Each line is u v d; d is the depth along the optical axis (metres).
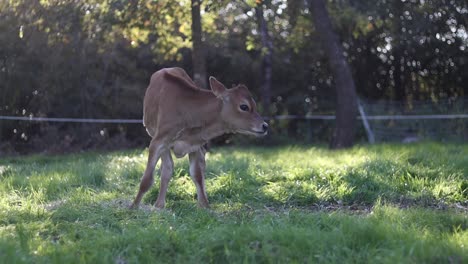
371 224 5.59
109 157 13.50
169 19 13.38
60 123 18.97
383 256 4.91
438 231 5.85
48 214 6.66
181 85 7.46
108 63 18.64
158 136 7.33
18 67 17.58
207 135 7.43
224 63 21.09
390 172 9.17
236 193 8.21
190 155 7.61
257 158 12.47
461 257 4.79
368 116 20.27
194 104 7.37
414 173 9.12
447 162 10.09
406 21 20.86
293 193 7.95
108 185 9.02
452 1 21.14
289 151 15.20
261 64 21.62
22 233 5.58
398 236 5.38
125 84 19.47
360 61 23.41
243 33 20.61
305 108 22.36
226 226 5.70
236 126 7.32
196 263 4.87
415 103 21.09
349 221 5.75
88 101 19.08
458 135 19.53
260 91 22.06
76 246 5.25
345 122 15.98
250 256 4.85
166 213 6.66
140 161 11.58
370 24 19.70
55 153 17.95
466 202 7.91
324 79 23.41
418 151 12.18
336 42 16.03
